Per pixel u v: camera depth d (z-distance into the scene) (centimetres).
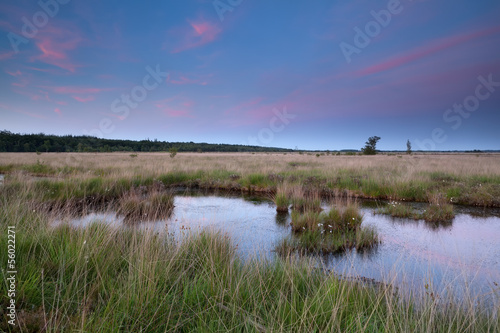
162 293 277
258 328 235
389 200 1105
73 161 2334
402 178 1266
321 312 255
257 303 277
